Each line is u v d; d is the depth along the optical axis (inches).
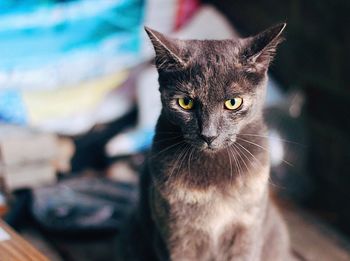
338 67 27.6
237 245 18.3
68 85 26.9
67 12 25.9
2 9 24.9
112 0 26.5
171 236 18.1
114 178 26.5
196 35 28.8
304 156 28.3
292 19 29.0
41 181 25.5
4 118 26.2
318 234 22.9
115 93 27.9
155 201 17.9
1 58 25.5
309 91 29.2
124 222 21.3
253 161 17.6
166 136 17.8
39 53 26.0
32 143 25.2
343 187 28.3
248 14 29.4
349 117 27.5
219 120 16.8
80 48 26.6
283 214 24.1
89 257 21.8
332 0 27.2
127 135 28.3
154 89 28.0
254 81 16.9
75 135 27.7
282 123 27.7
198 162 17.4
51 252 21.8
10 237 15.7
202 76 16.6
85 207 23.1
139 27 27.4
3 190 24.9
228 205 17.7
